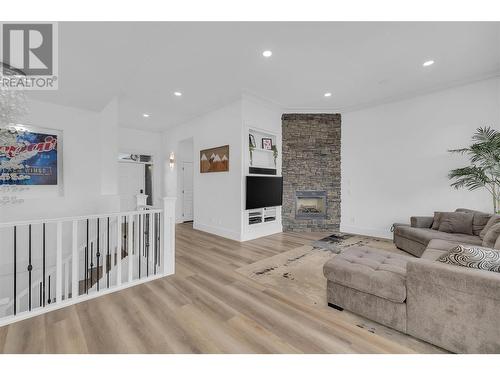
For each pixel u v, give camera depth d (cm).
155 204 683
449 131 389
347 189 511
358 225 495
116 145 429
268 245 407
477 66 324
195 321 183
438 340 152
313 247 395
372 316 180
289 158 521
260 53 284
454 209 385
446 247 261
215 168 486
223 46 267
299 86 385
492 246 234
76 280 216
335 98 441
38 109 353
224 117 471
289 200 522
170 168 658
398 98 434
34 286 336
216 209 491
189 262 320
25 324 178
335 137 518
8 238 324
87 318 187
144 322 181
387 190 455
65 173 380
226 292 232
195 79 354
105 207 398
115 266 326
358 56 296
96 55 255
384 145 459
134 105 466
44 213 348
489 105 356
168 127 641
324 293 231
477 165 363
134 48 256
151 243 290
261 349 153
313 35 251
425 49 281
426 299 156
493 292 134
